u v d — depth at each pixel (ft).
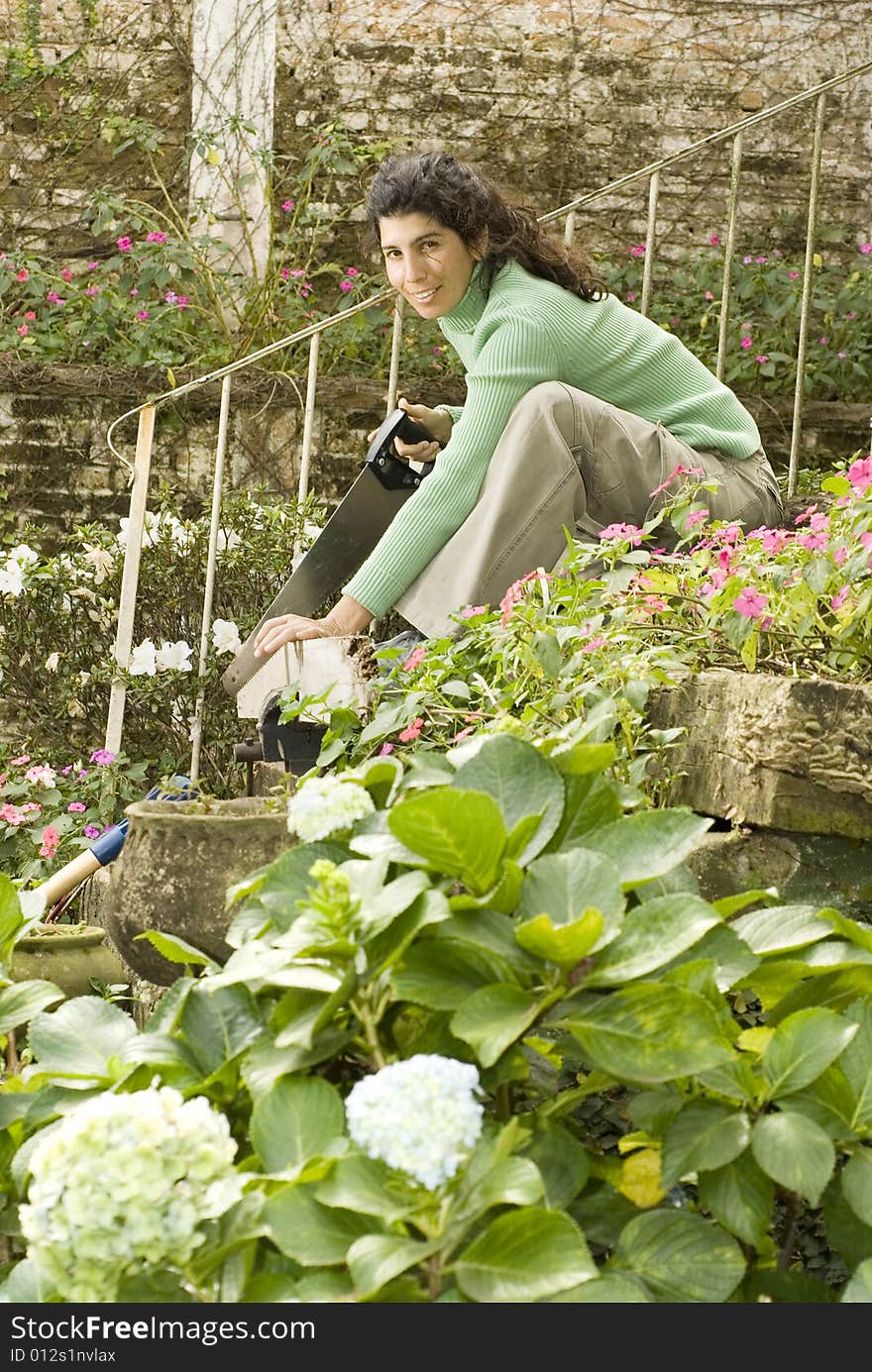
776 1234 4.69
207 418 17.15
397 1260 2.91
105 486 17.04
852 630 5.67
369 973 3.47
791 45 19.88
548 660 5.89
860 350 18.25
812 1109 3.37
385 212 8.39
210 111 19.49
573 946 3.27
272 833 5.18
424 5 19.65
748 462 8.77
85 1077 3.77
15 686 12.99
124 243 18.45
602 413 7.87
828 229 19.69
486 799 3.43
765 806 5.12
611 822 3.94
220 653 12.05
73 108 19.56
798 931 3.74
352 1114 2.92
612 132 19.95
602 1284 3.00
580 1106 4.83
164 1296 3.10
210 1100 3.69
